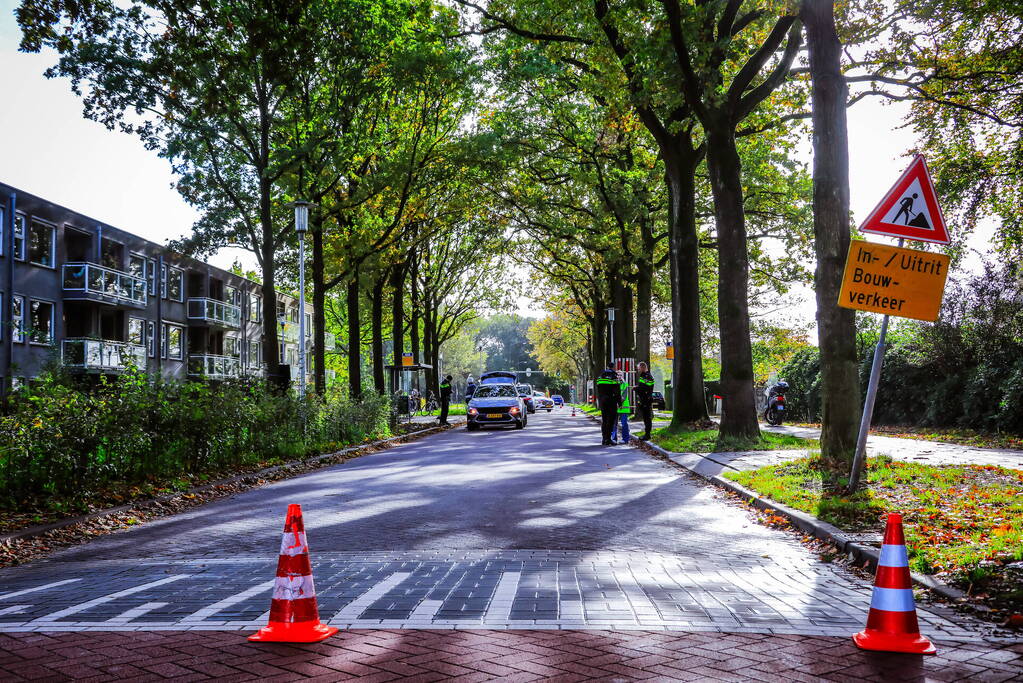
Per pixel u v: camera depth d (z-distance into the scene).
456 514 10.09
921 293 8.98
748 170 29.64
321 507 11.00
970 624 5.09
